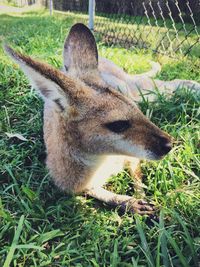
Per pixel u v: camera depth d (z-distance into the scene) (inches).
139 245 8.6
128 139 9.7
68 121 10.0
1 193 10.2
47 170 11.1
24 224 9.2
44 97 9.4
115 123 9.7
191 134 12.1
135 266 7.8
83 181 10.6
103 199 10.4
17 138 12.9
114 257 8.0
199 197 9.9
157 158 9.7
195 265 8.0
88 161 10.3
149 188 10.5
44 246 9.0
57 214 9.6
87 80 10.2
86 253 8.5
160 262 8.3
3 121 13.7
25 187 9.9
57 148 10.5
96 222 9.5
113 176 11.3
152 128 9.8
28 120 13.9
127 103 9.9
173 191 9.9
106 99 9.9
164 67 18.5
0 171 11.2
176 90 14.2
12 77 16.6
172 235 8.8
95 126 9.8
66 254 8.4
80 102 9.8
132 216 9.7
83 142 10.1
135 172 11.1
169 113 13.3
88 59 11.0
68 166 10.4
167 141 9.8
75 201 10.3
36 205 9.8
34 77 9.0
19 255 8.3
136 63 19.2
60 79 9.5
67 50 11.4
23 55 8.9
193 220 9.3
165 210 9.5
